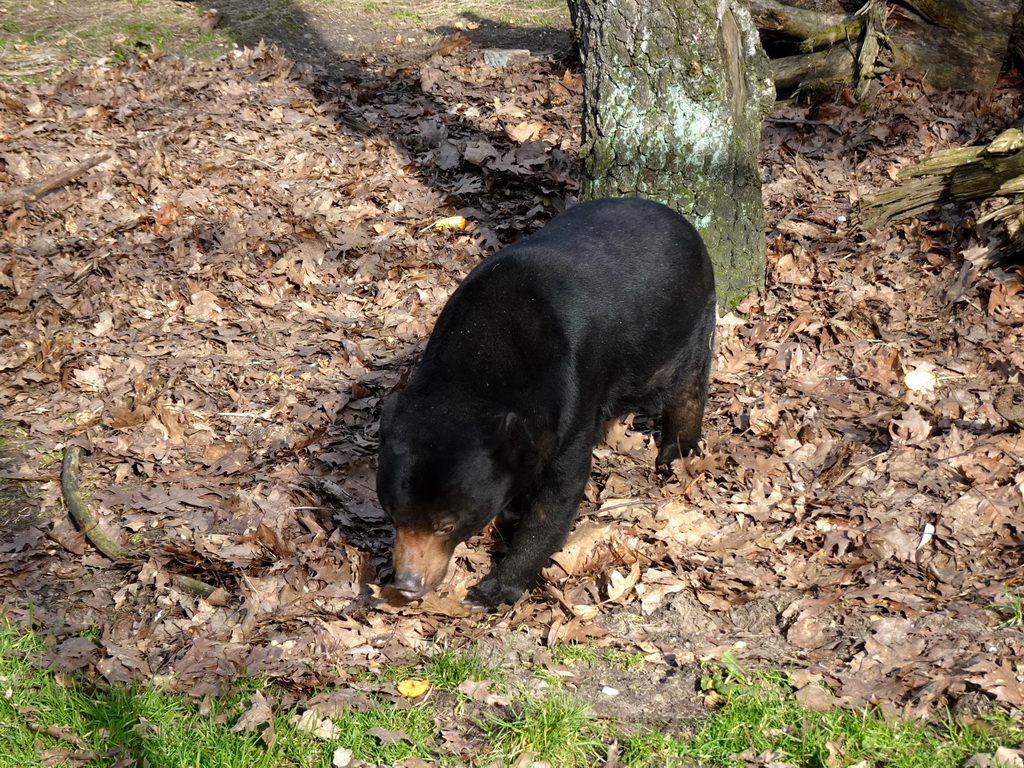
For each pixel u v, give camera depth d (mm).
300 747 3432
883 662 3674
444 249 7227
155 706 3592
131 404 5617
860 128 9070
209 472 5109
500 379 3979
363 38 12375
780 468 4965
